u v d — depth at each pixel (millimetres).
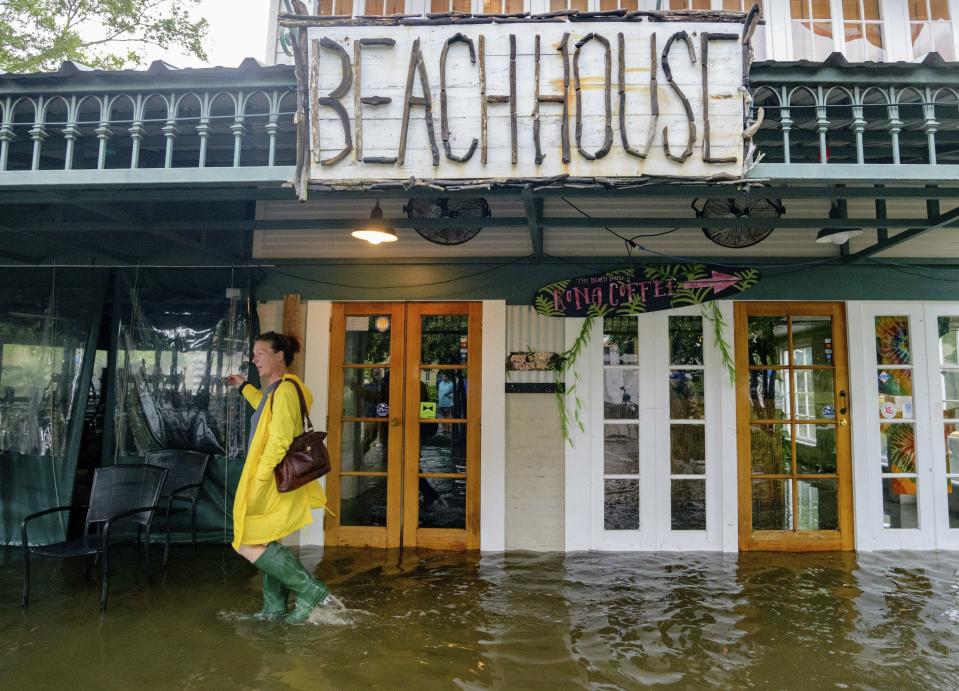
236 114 3262
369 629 3520
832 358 5160
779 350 5176
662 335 5168
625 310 5105
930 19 5297
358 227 4184
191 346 5262
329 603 3854
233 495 5180
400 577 4398
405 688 2902
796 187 3697
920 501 5074
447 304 5258
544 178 3082
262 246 5336
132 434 5219
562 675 3037
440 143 3127
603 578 4395
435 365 5230
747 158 3043
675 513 5090
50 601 3916
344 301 5289
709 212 5176
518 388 5125
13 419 5188
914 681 3000
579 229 5199
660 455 5094
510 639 3414
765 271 5086
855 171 3045
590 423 5105
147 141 4195
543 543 5051
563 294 5141
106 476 4305
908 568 4613
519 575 4453
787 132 3172
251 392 3791
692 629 3557
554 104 3096
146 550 4289
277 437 3307
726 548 5004
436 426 5211
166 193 3619
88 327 5238
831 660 3203
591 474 5086
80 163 4473
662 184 3084
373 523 5191
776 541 5027
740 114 3057
